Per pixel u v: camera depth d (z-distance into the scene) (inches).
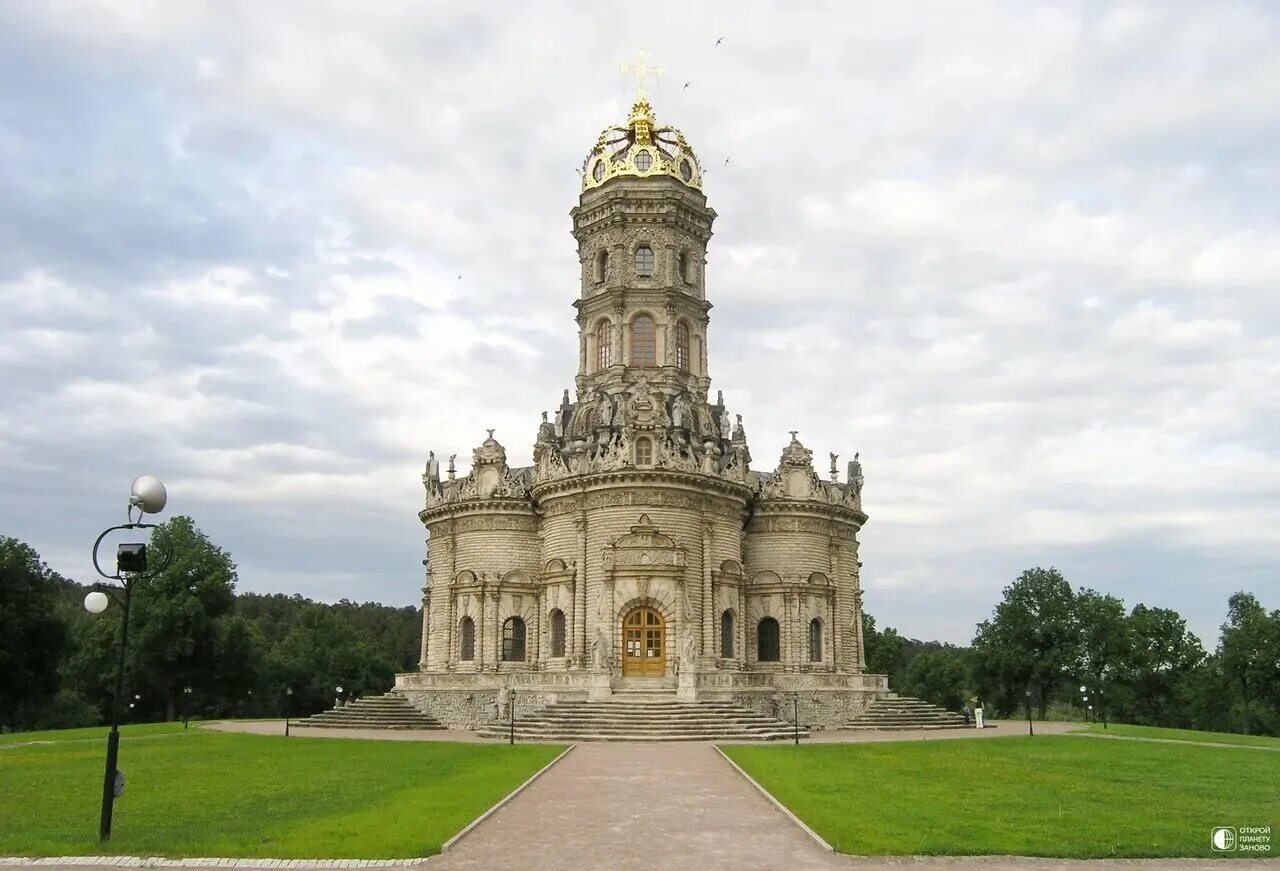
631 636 2785.4
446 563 3297.2
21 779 1475.1
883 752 1932.8
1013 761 1756.9
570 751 1923.0
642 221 3400.6
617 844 936.3
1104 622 4665.4
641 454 2910.9
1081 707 5280.5
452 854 887.7
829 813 1091.9
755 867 840.9
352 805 1151.0
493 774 1481.3
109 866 830.5
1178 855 886.4
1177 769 1653.5
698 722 2298.2
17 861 847.1
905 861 862.5
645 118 3516.2
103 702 4421.8
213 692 4325.8
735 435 3299.7
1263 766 1734.7
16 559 3705.7
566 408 3545.8
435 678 2965.1
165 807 1149.7
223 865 831.7
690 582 2834.6
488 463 3253.0
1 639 3602.4
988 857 876.6
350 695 5595.5
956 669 5816.9
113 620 4281.5
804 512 3218.5
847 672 3270.2
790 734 2311.8
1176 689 4736.7
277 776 1480.1
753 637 3139.8
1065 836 967.0
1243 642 4539.9
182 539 4148.6
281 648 5787.4
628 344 3351.4
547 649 3004.4
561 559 2960.1
